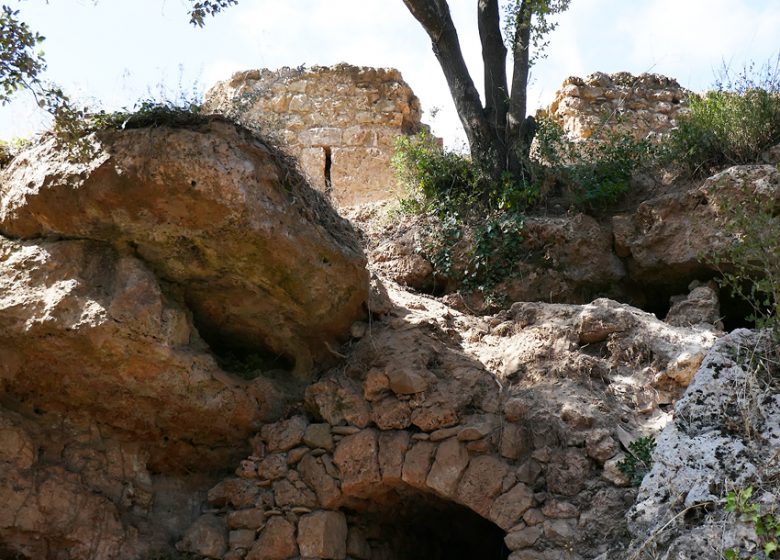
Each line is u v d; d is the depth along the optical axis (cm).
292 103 1354
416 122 1403
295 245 724
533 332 777
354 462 729
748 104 942
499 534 842
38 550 688
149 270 716
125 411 733
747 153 926
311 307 766
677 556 492
